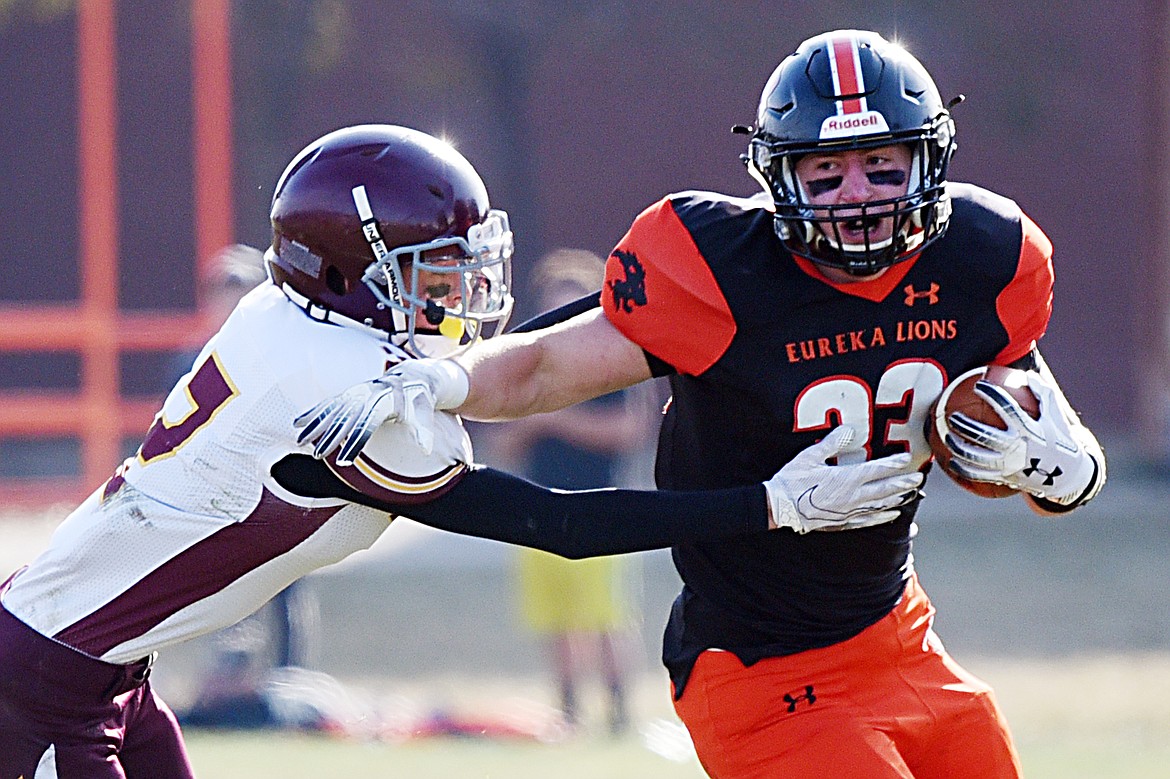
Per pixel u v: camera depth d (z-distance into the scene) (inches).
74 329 1747.0
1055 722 1085.8
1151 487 2215.8
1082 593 1600.6
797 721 498.0
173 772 511.8
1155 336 2507.4
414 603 1626.5
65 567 480.4
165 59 2669.8
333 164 470.0
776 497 461.7
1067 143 2760.8
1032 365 500.1
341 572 1776.6
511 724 1068.5
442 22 2514.8
